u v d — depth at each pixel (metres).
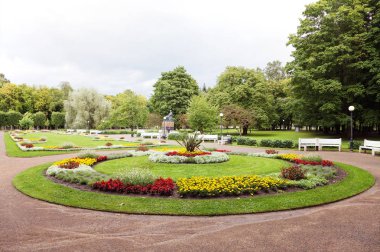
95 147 23.78
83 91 61.38
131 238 5.41
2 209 7.29
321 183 9.59
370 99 30.70
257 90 45.28
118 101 84.62
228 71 49.53
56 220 6.43
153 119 57.25
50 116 85.25
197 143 16.70
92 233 5.67
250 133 49.50
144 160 15.25
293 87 35.16
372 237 5.41
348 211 7.05
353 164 14.72
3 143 28.02
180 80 58.38
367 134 36.06
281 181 9.08
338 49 28.50
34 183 9.90
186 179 9.45
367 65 27.38
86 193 8.43
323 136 36.53
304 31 31.97
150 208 7.11
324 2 30.44
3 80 93.50
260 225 6.07
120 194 8.38
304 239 5.32
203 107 39.62
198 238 5.39
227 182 8.81
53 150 21.58
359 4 29.58
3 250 4.91
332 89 27.75
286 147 24.11
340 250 4.87
